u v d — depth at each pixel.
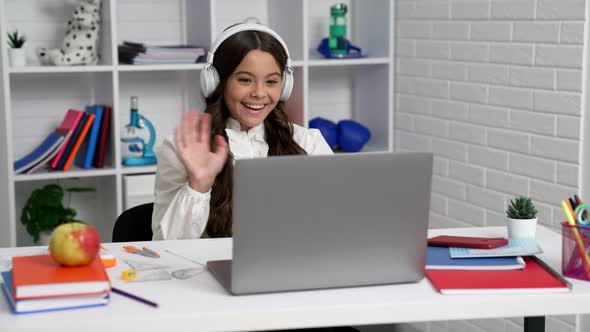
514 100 3.16
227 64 2.23
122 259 1.79
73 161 3.67
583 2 2.80
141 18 3.80
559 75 2.93
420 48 3.74
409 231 1.57
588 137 2.83
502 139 3.24
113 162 3.53
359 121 4.20
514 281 1.59
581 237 1.62
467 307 1.51
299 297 1.52
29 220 3.53
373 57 4.00
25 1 3.58
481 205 3.40
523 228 1.87
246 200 1.45
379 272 1.58
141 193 3.49
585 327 2.88
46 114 3.69
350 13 4.16
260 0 3.99
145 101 3.86
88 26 3.47
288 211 1.48
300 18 3.70
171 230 2.03
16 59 3.32
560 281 1.59
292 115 3.81
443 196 3.65
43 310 1.44
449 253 1.78
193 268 1.72
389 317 1.49
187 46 3.69
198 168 1.95
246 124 2.29
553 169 2.99
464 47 3.43
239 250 1.49
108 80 3.52
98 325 1.39
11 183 3.29
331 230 1.52
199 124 2.30
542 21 2.99
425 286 1.60
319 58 3.96
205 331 1.43
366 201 1.52
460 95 3.48
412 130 3.85
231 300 1.50
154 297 1.52
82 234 1.55
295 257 1.52
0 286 1.60
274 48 2.23
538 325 1.80
